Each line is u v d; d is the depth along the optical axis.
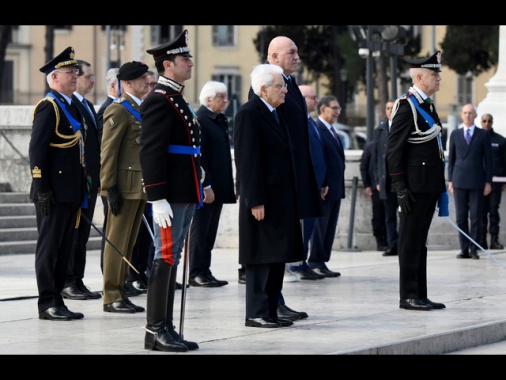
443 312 17.42
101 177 17.55
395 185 17.64
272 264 15.86
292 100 17.11
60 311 16.69
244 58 115.88
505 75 32.31
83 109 19.45
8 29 76.12
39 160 16.41
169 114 13.91
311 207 16.98
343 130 76.69
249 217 15.73
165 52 14.03
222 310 17.58
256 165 15.52
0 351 14.13
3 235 27.38
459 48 82.38
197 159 14.13
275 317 16.09
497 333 16.44
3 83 116.06
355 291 19.88
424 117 17.48
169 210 13.88
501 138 28.89
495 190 28.52
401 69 89.00
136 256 19.66
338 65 92.94
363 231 28.36
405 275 17.72
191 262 20.72
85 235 19.14
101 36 114.94
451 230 28.94
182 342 14.09
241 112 15.59
